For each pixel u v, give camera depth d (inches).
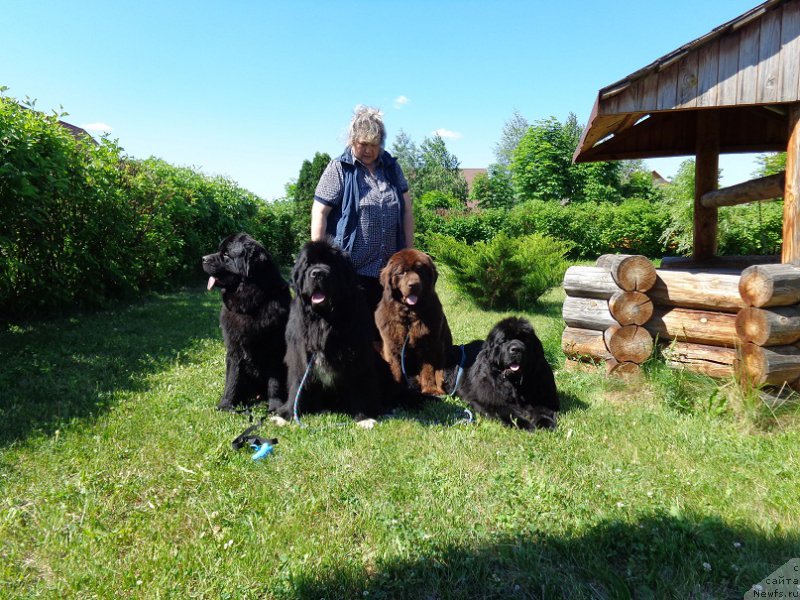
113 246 323.3
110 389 171.8
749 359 143.2
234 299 159.2
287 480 109.6
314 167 866.1
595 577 80.0
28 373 184.4
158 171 396.5
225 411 155.6
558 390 176.1
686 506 98.3
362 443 130.0
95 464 114.1
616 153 296.2
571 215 767.7
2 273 248.1
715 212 263.6
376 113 173.2
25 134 239.1
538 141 1196.5
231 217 516.4
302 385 153.2
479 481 110.5
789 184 151.8
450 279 392.8
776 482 108.3
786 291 137.3
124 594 76.1
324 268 141.0
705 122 256.2
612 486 106.9
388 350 180.2
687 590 77.1
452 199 1419.8
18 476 109.5
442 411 161.9
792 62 143.4
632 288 167.6
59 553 85.7
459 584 78.7
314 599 74.9
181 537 91.0
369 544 89.0
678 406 154.4
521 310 370.6
